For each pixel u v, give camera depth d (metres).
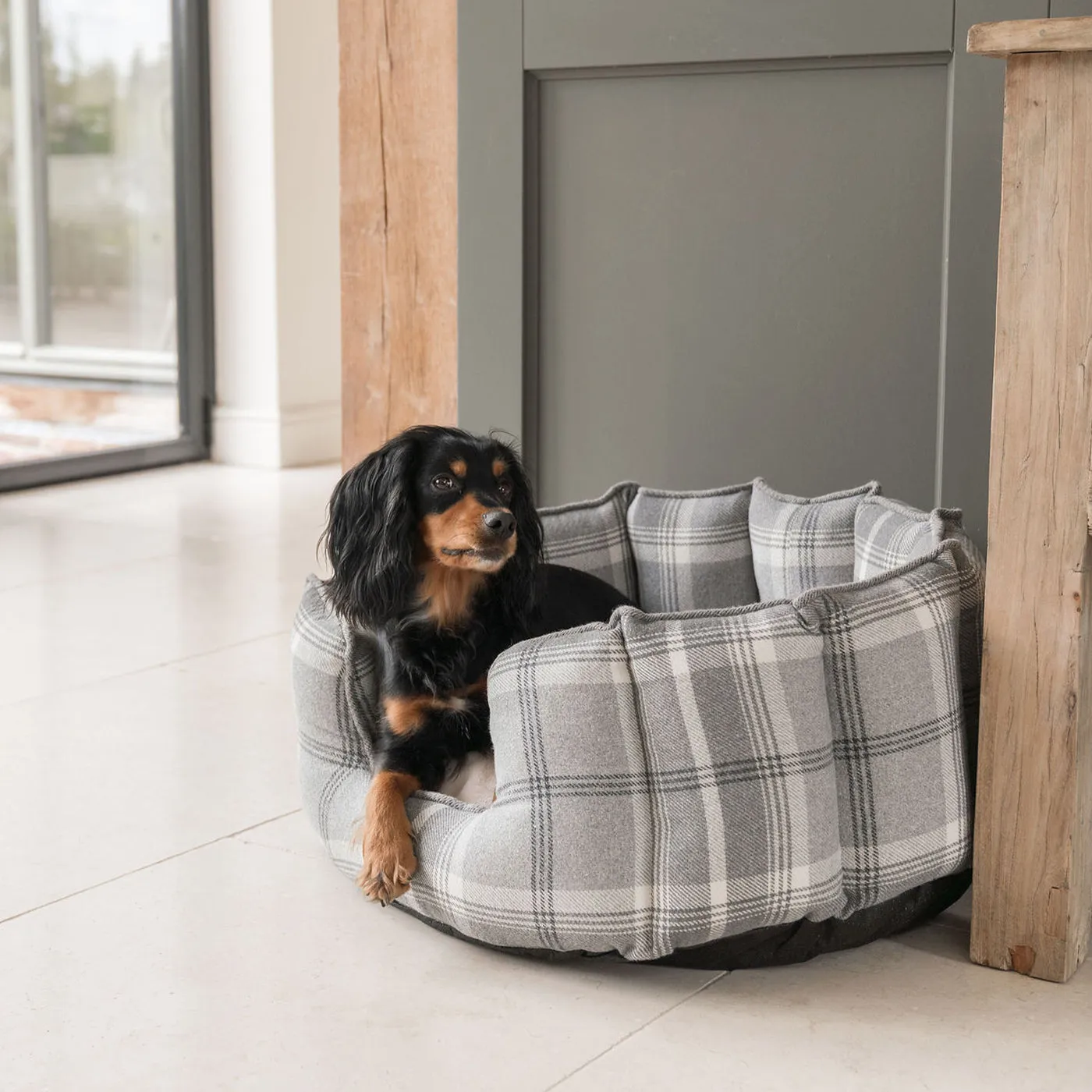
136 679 3.05
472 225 2.78
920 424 2.55
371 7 2.99
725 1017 1.67
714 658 1.69
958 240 2.43
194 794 2.41
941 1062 1.58
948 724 1.81
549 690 1.72
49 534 4.43
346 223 3.11
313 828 2.16
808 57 2.47
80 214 5.18
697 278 2.66
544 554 2.50
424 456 2.12
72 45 5.06
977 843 1.78
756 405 2.67
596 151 2.69
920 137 2.46
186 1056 1.59
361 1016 1.68
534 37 2.66
